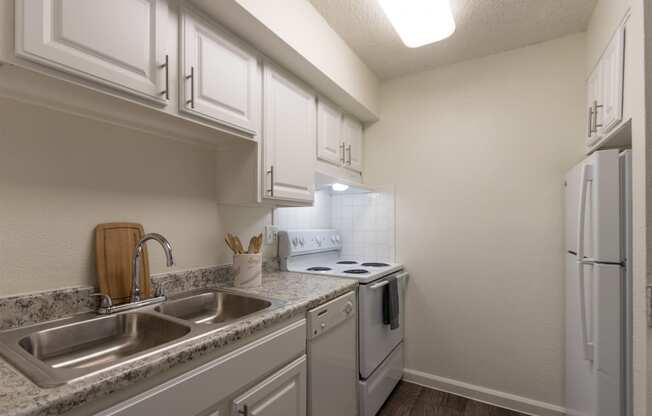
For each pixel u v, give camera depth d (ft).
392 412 6.56
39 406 1.90
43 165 3.46
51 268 3.51
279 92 5.42
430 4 4.96
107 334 3.63
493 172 7.10
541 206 6.63
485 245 7.13
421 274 7.84
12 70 2.63
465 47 6.89
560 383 6.35
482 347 7.09
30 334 3.03
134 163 4.31
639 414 3.45
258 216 6.43
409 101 8.14
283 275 6.37
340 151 7.51
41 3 2.60
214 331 3.16
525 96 6.83
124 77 3.15
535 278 6.64
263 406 3.58
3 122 3.20
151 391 2.51
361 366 5.90
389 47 6.89
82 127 3.78
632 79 3.83
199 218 5.18
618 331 4.05
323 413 4.73
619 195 4.13
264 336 3.67
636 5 3.68
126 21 3.18
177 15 3.74
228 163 5.32
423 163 7.91
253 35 4.60
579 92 6.35
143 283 4.26
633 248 3.68
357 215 8.80
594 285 4.27
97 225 3.89
